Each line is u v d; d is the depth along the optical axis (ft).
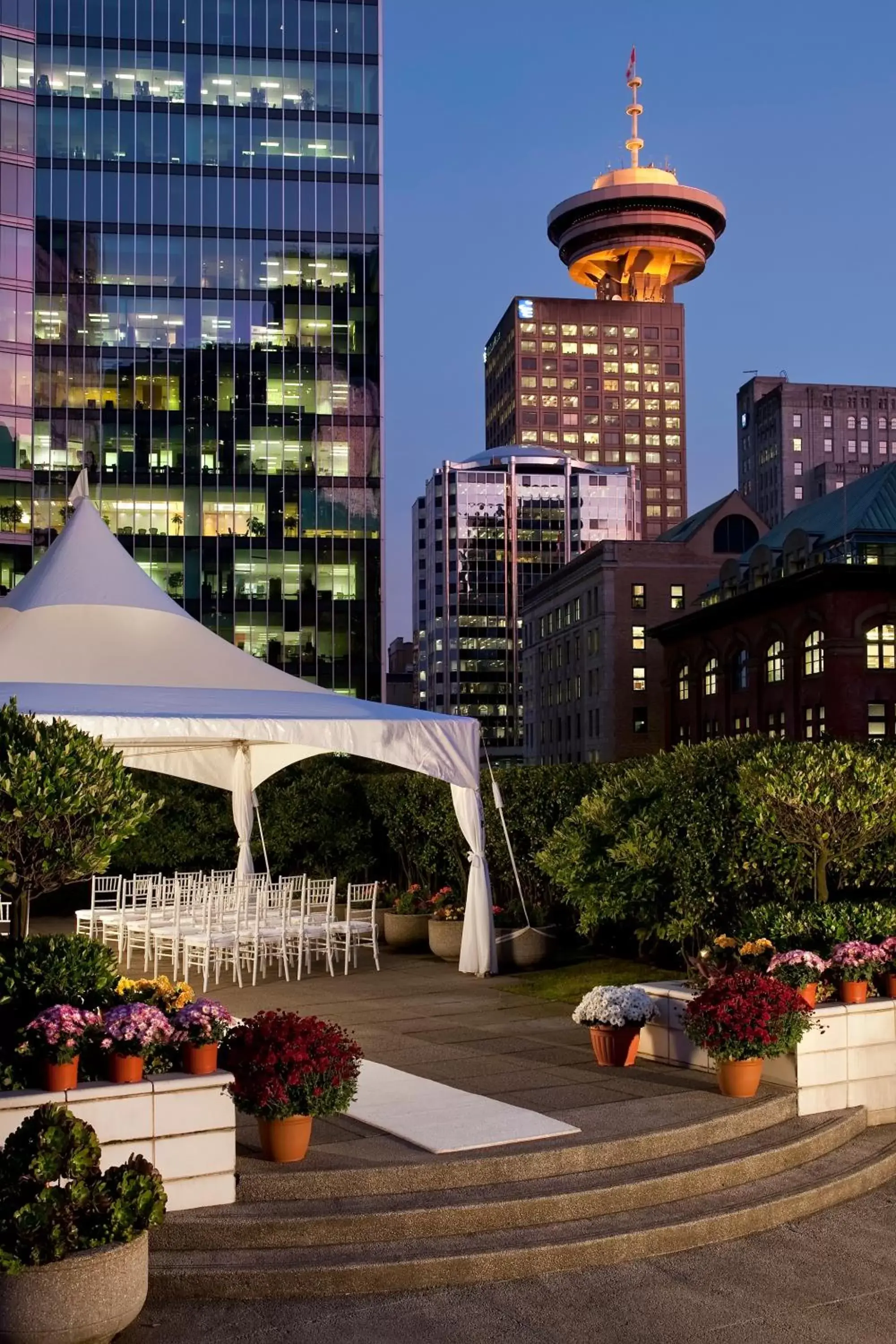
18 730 27.78
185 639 58.65
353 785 81.61
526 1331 20.77
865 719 228.63
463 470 638.94
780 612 249.96
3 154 229.25
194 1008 24.57
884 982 33.60
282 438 243.19
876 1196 27.94
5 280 228.63
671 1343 20.43
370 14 249.55
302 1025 25.31
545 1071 34.01
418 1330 20.70
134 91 240.12
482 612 633.20
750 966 35.17
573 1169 26.02
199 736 47.60
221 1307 21.44
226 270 242.37
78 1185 19.31
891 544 254.27
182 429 239.91
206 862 83.41
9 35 230.48
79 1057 23.52
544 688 403.13
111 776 28.12
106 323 237.66
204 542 239.91
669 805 44.57
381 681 243.81
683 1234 24.53
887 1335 20.81
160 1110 23.24
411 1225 23.50
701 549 342.85
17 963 26.27
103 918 59.82
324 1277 21.99
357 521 244.83
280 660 240.73
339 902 76.18
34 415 234.38
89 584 59.47
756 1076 30.68
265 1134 25.05
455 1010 45.19
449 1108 29.25
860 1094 31.96
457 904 62.75
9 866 27.09
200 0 243.60
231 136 243.60
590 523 642.63
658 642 338.75
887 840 40.78
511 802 61.31
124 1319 19.38
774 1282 22.98
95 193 238.07
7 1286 18.74
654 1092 31.17
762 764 38.96
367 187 247.50
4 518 228.84
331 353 245.45
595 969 51.75
